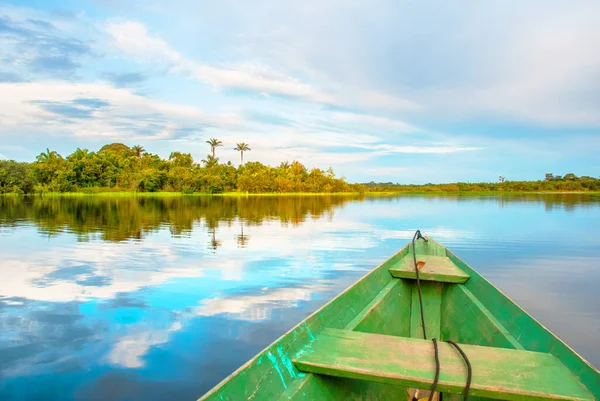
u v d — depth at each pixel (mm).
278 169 92938
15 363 5164
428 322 5125
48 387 4602
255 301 7801
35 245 14789
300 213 32094
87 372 4934
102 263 11492
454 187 113312
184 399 4355
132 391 4488
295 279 9617
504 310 3947
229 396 2092
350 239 16969
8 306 7492
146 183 70062
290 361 2609
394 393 3580
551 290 8945
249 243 15570
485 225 23906
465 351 2732
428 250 7109
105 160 70500
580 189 107688
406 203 54062
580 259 12734
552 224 24625
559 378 2398
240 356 5359
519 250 14602
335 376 2732
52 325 6508
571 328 6566
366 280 4461
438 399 3850
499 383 2316
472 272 5219
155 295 8219
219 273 10219
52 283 9195
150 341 5848
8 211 30953
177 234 18219
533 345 3137
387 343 2896
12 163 61469
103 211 31578
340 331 3111
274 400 2293
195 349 5574
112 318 6824
